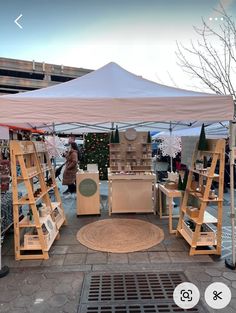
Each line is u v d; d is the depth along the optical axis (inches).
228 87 249.1
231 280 113.1
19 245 136.9
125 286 109.5
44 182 165.2
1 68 1144.2
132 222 200.1
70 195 297.4
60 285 111.5
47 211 157.8
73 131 271.6
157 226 189.6
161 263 130.5
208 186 135.6
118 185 223.9
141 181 224.4
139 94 121.0
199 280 113.4
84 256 140.3
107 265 129.4
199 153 154.5
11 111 111.3
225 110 115.0
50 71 1241.4
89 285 110.7
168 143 285.9
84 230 182.7
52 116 112.3
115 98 113.0
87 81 141.0
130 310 93.7
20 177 136.6
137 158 243.0
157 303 97.3
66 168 296.5
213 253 139.5
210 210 233.5
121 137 241.9
